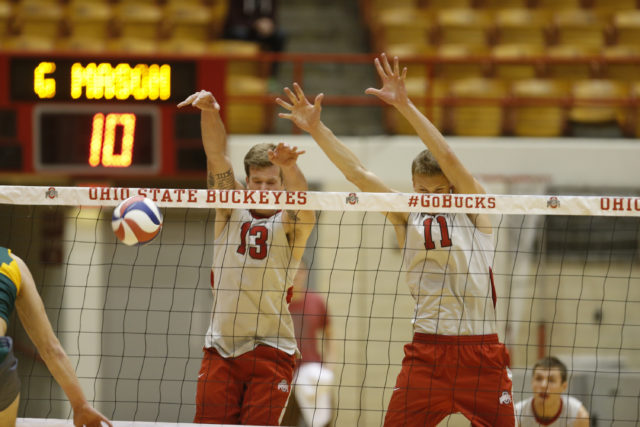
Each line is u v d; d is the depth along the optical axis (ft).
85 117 112.88
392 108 138.10
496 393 53.83
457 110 140.05
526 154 125.49
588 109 144.56
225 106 113.60
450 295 54.03
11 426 48.75
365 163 123.65
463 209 53.83
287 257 56.54
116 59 113.09
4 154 112.68
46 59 112.68
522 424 76.18
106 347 127.75
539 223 122.21
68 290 126.00
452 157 54.44
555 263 122.21
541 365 75.66
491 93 148.46
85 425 49.44
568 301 122.21
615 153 125.59
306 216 55.83
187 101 55.26
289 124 145.89
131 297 128.36
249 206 54.44
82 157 113.09
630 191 125.49
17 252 125.80
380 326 120.16
